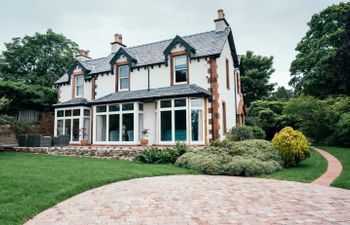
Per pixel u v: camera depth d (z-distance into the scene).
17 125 23.39
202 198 7.18
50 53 42.69
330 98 27.05
